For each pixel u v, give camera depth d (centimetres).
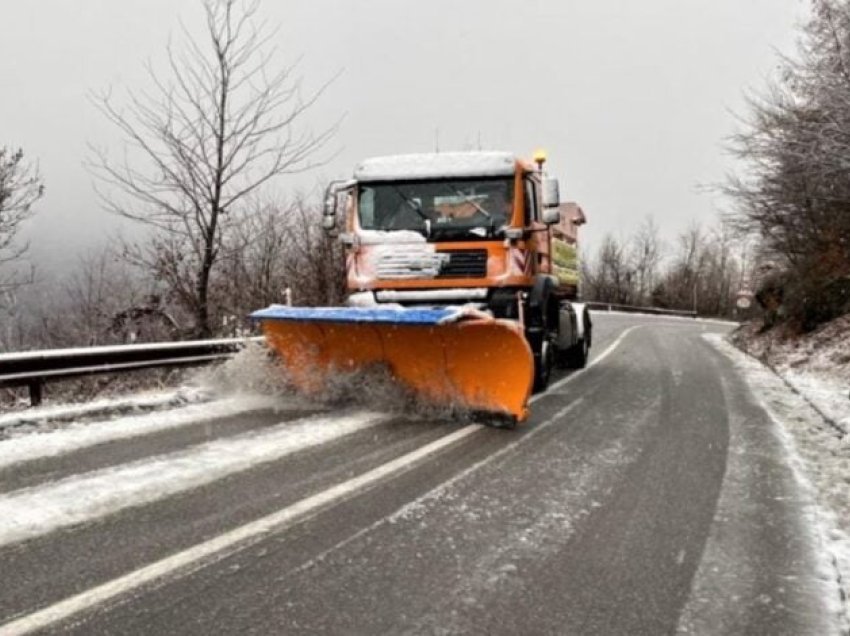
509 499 522
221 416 809
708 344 2119
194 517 474
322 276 1653
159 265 1288
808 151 1352
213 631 326
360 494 527
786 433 773
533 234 975
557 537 449
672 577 393
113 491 526
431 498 520
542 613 349
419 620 339
